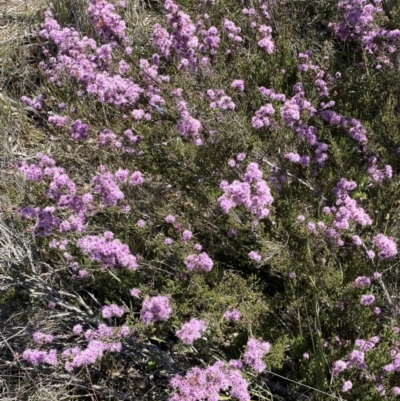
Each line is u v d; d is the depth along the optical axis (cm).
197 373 63
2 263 93
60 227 82
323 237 77
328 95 105
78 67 99
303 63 111
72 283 91
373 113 105
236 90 104
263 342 70
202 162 88
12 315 87
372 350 71
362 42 107
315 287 74
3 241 98
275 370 77
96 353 68
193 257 75
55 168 86
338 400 70
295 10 127
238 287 76
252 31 118
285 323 79
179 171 91
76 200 82
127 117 98
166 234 92
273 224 80
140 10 138
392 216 86
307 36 125
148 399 79
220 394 72
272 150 90
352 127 95
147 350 76
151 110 97
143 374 82
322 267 76
